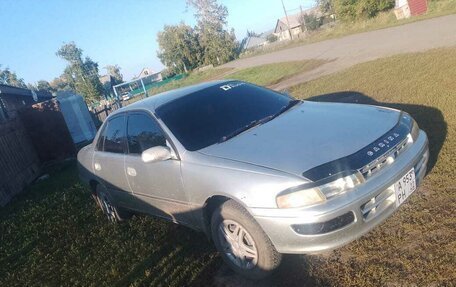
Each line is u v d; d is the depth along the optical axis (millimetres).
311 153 3391
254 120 4414
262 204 3281
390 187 3340
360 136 3545
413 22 26203
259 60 42188
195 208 4020
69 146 13633
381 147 3416
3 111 17766
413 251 3508
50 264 5180
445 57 10914
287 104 4832
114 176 5254
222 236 3814
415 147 3746
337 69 16125
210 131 4266
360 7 36844
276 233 3258
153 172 4418
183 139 4195
